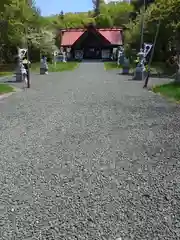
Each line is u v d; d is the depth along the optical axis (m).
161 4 32.91
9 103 14.88
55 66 47.22
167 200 5.04
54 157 7.14
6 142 8.38
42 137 8.82
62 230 4.24
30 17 51.78
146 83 21.42
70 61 68.31
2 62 47.91
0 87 20.44
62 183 5.72
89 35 75.50
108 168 6.45
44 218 4.55
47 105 14.12
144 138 8.59
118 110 12.62
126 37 54.81
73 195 5.24
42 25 56.44
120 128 9.73
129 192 5.34
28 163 6.77
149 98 15.73
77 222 4.43
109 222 4.41
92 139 8.57
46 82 25.70
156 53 39.91
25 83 24.64
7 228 4.32
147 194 5.25
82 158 7.06
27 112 12.50
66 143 8.23
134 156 7.17
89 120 10.90
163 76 29.33
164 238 4.03
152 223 4.38
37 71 39.19
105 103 14.42
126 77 30.08
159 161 6.81
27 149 7.76
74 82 25.48
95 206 4.87
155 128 9.63
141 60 28.42
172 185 5.59
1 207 4.88
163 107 13.05
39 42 50.94
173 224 4.34
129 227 4.29
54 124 10.38
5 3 41.56
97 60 71.25
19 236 4.13
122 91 18.95
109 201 5.02
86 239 4.04
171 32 32.75
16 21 45.75
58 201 5.04
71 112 12.38
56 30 83.12
